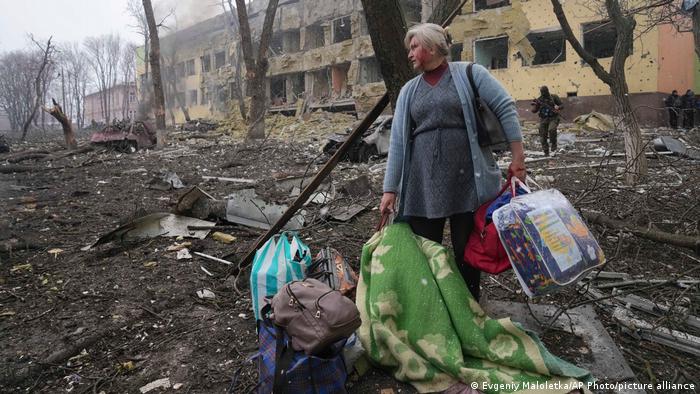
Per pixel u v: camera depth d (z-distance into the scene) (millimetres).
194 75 46344
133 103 64875
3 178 10172
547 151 10984
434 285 2305
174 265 4020
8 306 3293
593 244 2205
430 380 2096
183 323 2971
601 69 6711
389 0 3066
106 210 6609
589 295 3088
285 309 2078
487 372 2023
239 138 22766
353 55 31641
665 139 9938
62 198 7695
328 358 2021
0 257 4398
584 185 6855
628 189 5820
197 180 9234
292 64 35656
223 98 42281
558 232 2141
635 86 20891
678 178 7004
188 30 45250
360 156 11406
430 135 2377
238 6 17297
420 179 2477
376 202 6191
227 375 2375
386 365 2244
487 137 2340
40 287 3641
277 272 2729
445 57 2438
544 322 2695
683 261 3701
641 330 2602
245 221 5102
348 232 4871
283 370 1938
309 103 33719
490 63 26891
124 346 2727
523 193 2387
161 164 12391
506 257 2299
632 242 4074
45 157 15023
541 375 2031
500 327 2170
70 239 5074
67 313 3154
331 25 33469
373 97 29641
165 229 4945
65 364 2564
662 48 20344
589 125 17766
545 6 23047
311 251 4172
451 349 2148
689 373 2273
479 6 26328
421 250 2469
